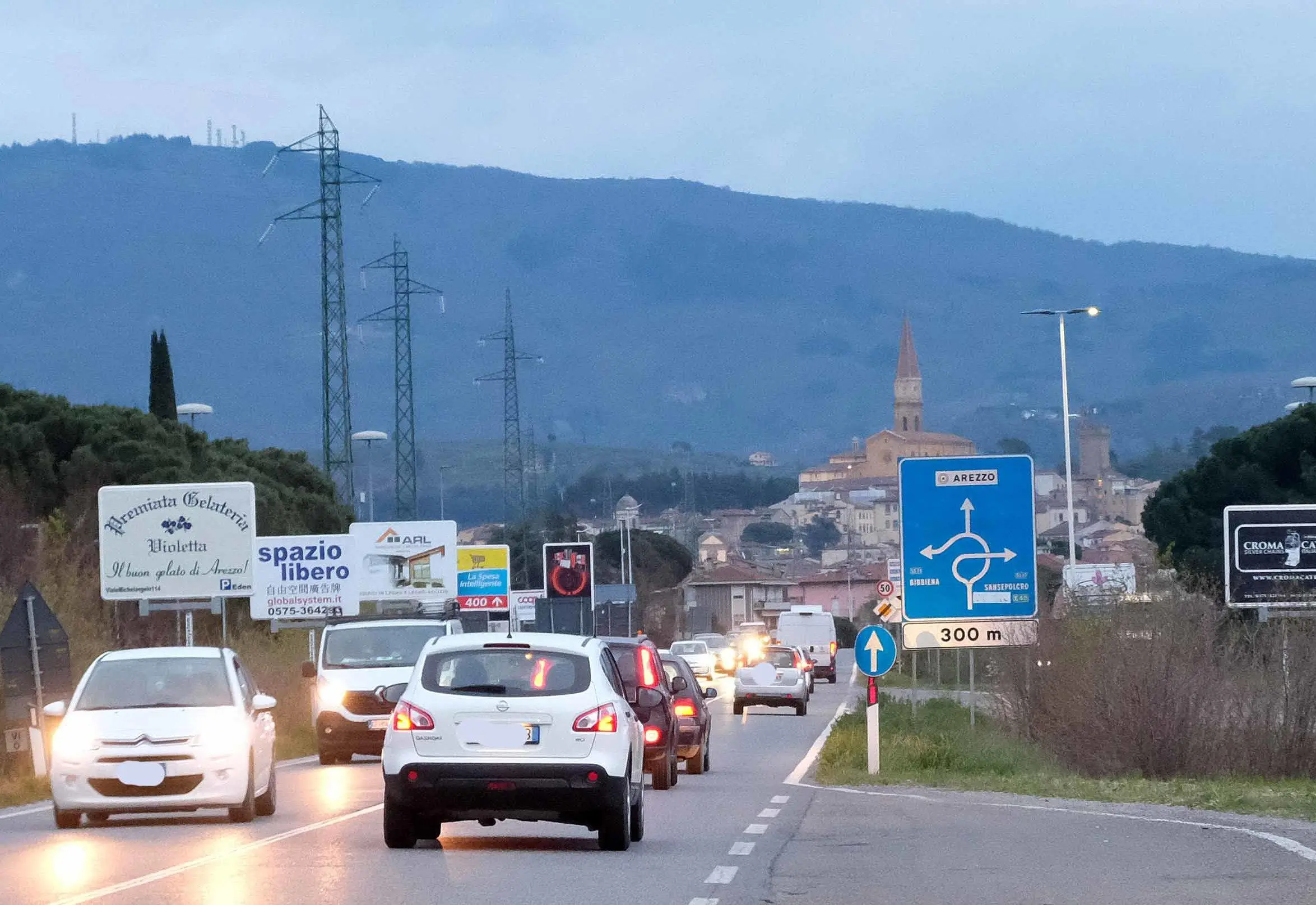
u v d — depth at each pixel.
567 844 32.75
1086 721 56.72
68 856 30.34
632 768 32.09
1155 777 55.53
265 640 97.44
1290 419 154.38
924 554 57.81
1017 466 57.56
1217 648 56.75
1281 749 55.34
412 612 70.50
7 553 98.94
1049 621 62.56
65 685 55.59
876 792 47.72
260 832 34.94
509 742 30.72
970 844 32.50
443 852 30.86
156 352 147.75
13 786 51.09
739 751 69.50
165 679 38.47
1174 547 158.12
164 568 87.50
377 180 155.75
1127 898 24.69
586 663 31.58
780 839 33.88
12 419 129.50
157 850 31.14
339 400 153.88
